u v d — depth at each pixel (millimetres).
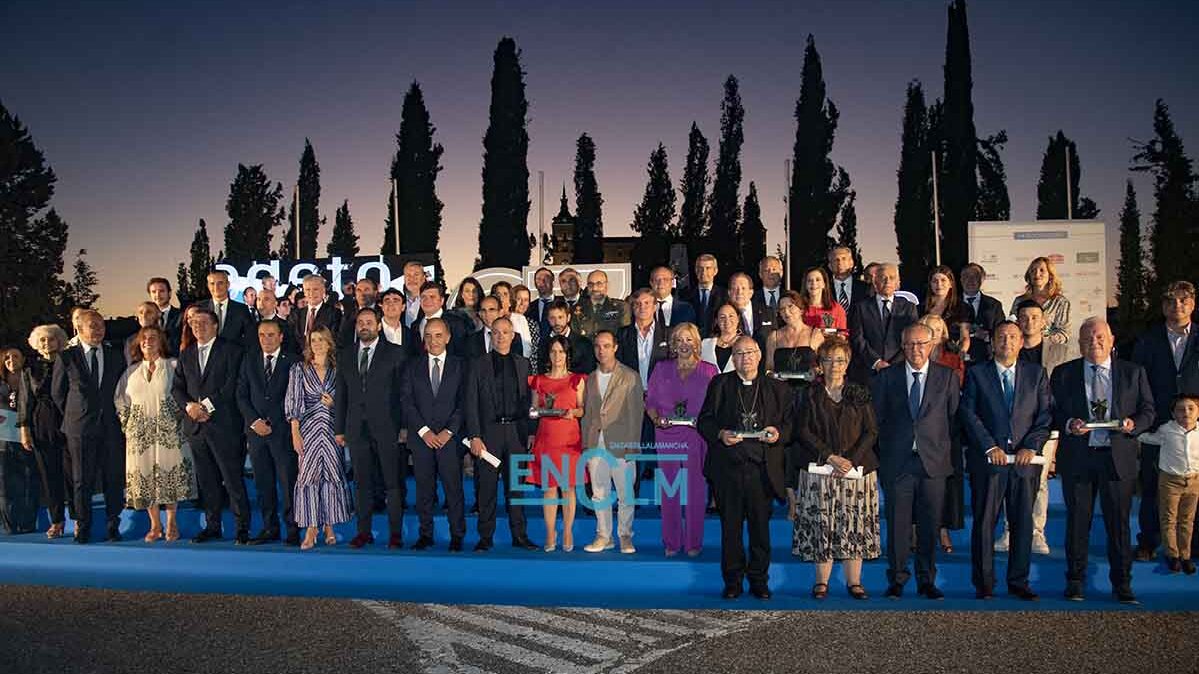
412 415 7879
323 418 8008
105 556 8148
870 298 8406
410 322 9477
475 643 5957
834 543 6668
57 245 40188
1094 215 34875
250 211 49156
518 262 31469
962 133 30062
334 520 7977
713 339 8312
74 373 8430
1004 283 11289
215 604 6930
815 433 6734
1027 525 6719
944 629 6066
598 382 7746
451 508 7910
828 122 32562
